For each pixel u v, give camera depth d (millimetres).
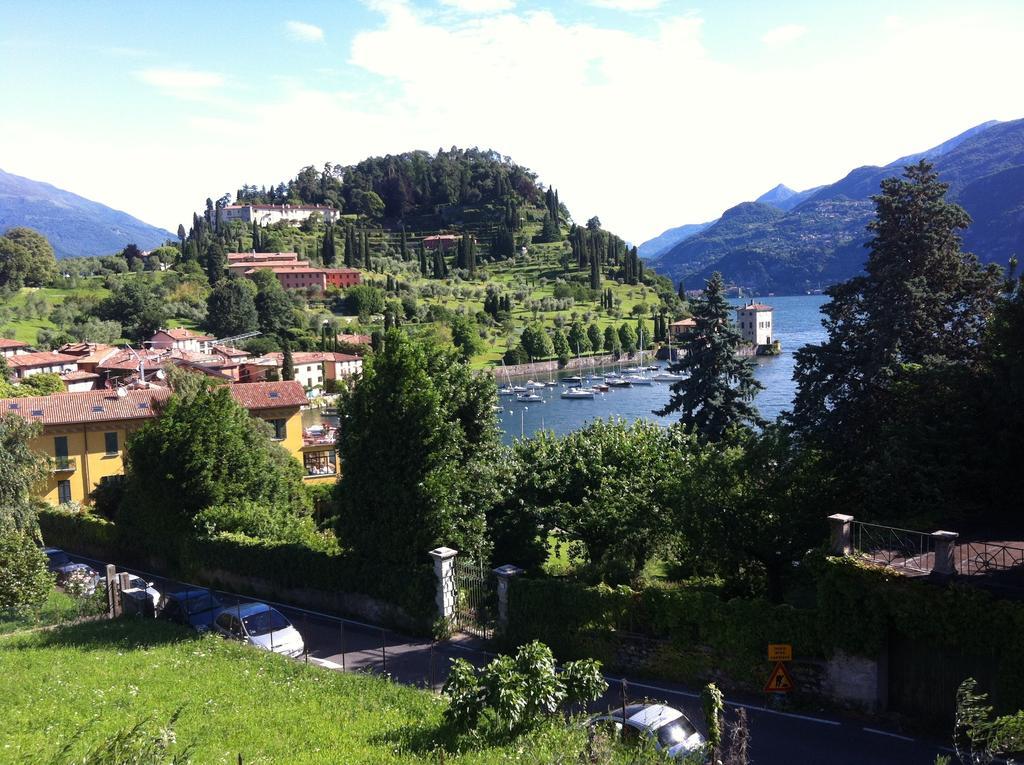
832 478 25938
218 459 37594
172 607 28766
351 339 164875
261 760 14555
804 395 32469
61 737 16047
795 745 17500
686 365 47094
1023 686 16656
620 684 21594
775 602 24141
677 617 21609
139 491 38094
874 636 18688
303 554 30719
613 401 132500
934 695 18234
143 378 77188
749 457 24922
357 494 28516
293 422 60938
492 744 14391
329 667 22719
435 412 27578
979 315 31500
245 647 23938
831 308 33875
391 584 27469
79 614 29812
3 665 22484
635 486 29438
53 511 46969
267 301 175125
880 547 20812
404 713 17719
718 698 11617
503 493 31453
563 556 37000
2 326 153625
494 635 25078
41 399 55688
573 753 13250
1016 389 23141
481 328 184875
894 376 29781
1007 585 17656
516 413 122125
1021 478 23969
